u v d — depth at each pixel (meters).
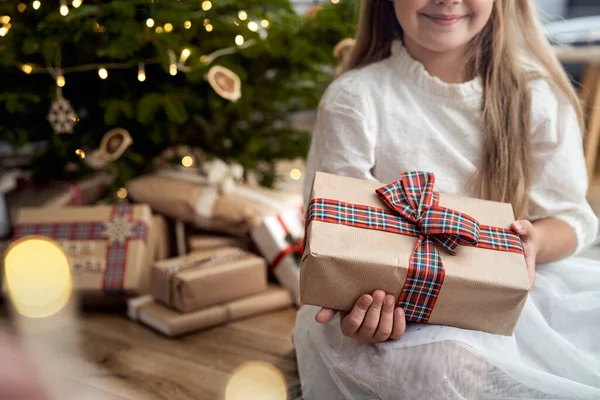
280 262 1.46
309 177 1.05
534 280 0.91
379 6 1.10
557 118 1.03
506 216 0.87
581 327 0.93
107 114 1.49
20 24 1.51
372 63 1.10
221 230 1.57
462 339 0.80
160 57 1.49
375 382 0.84
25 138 1.54
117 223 1.44
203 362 1.18
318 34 1.69
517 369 0.79
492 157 1.00
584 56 1.92
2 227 1.54
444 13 0.94
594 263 1.06
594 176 2.19
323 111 1.03
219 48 1.68
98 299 1.41
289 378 1.11
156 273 1.35
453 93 1.00
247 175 1.89
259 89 1.78
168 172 1.71
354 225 0.79
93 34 1.51
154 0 1.55
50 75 1.58
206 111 1.74
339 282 0.77
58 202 1.63
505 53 1.02
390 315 0.78
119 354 1.21
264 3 1.78
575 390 0.78
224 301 1.35
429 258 0.76
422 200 0.82
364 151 0.98
